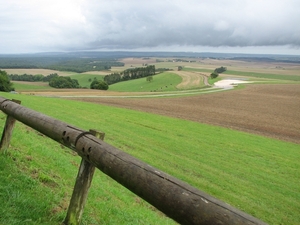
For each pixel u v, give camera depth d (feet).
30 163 17.51
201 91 288.51
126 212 18.31
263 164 62.59
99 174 28.30
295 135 109.29
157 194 6.75
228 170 54.90
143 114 118.11
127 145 59.47
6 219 9.62
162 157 55.62
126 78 510.99
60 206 12.64
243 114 159.02
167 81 416.46
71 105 108.68
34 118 13.24
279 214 39.58
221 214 5.41
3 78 217.97
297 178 55.93
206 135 86.84
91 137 10.03
